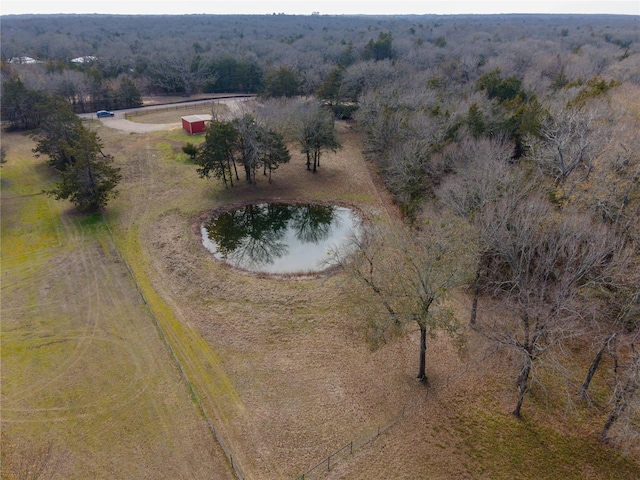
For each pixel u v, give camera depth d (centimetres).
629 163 3141
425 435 2419
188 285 3762
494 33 16825
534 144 3903
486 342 2998
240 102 8788
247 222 5256
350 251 3672
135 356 3016
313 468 2272
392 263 2767
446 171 4397
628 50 10669
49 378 2839
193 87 11088
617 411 2128
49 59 12194
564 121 3969
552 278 2934
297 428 2497
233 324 3309
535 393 2628
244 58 11575
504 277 3297
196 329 3262
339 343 3112
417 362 2925
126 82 9312
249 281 3819
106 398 2697
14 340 3152
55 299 3588
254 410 2612
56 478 2244
